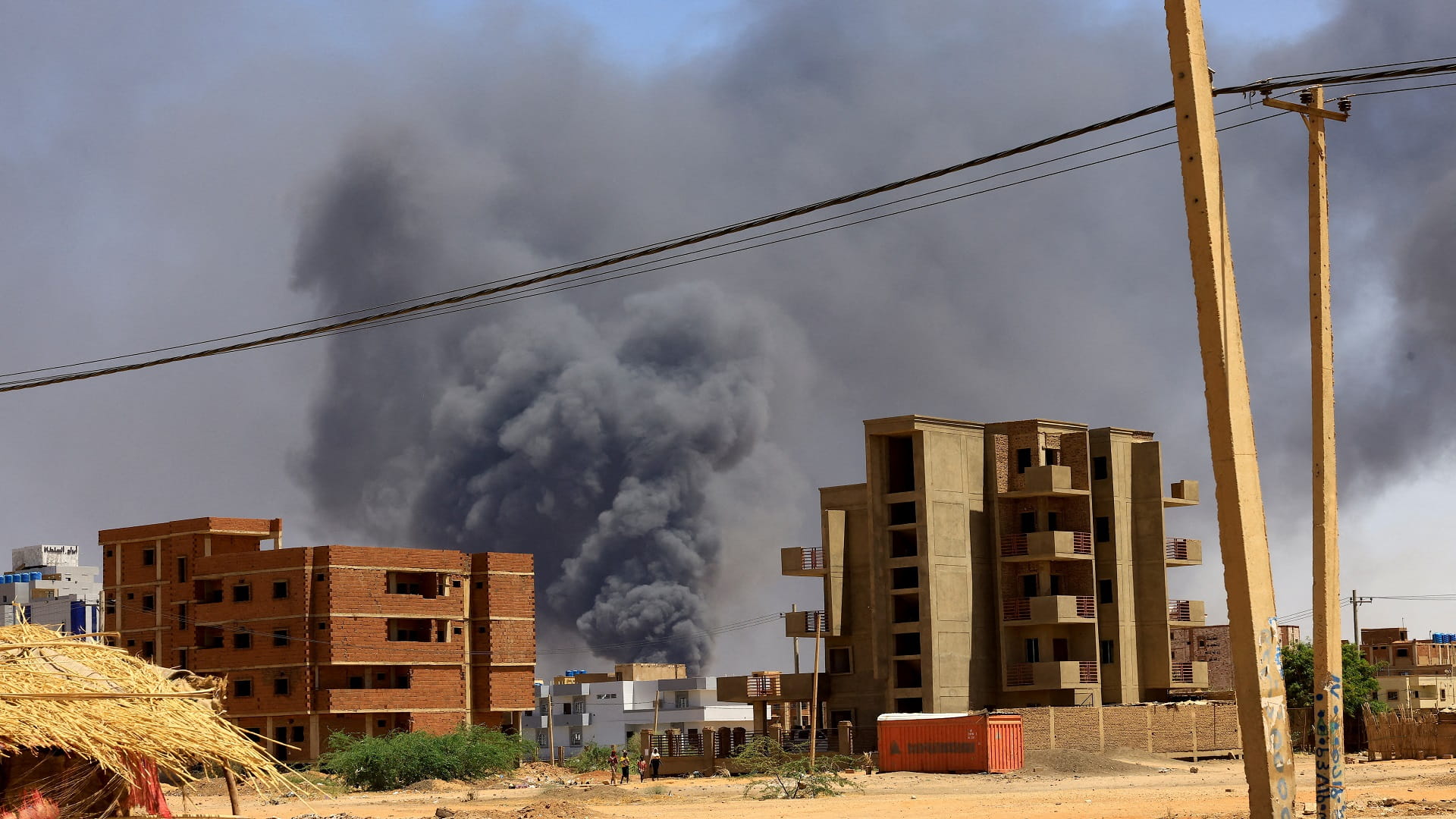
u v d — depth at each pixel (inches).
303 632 4028.1
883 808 1815.9
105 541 4566.9
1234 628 597.3
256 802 2310.5
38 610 4731.8
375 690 4057.6
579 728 6407.5
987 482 3599.9
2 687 585.3
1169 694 3683.6
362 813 2057.1
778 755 3358.8
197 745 621.3
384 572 4153.5
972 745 2792.8
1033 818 1501.0
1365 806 1435.8
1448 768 2413.9
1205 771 2886.3
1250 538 597.0
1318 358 762.2
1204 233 608.4
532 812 1867.6
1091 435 3705.7
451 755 3467.0
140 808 651.5
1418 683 5703.7
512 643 4461.1
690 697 6205.7
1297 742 3865.7
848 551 3624.5
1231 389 602.9
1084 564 3580.2
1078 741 3253.0
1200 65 619.5
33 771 614.9
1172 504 3821.4
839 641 3599.9
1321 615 744.3
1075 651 3558.1
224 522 4384.8
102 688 617.6
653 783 3186.5
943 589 3457.2
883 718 2923.2
